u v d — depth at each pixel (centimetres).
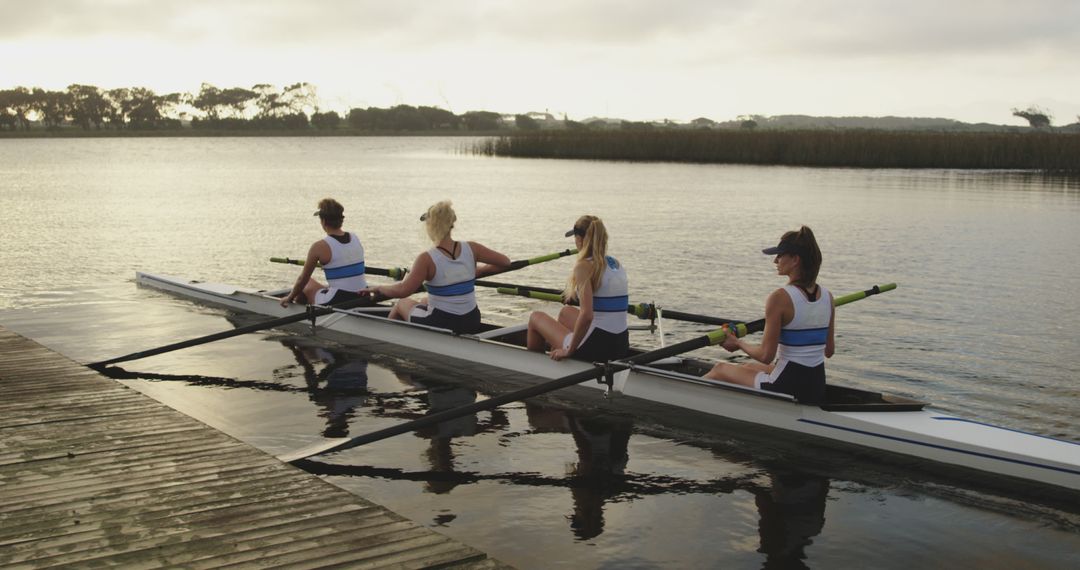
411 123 19550
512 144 6469
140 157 7406
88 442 588
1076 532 524
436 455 646
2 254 1739
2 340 909
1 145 11450
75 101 18362
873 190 3294
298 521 463
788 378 667
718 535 516
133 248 1841
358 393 811
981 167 4684
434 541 440
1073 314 1159
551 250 1831
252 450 576
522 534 514
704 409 734
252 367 905
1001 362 930
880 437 642
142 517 465
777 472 614
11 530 446
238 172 4978
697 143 5528
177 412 660
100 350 990
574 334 761
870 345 1001
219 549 427
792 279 660
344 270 1034
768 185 3594
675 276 1461
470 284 917
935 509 555
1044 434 717
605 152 5959
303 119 19625
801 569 476
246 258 1716
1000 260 1612
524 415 741
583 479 600
